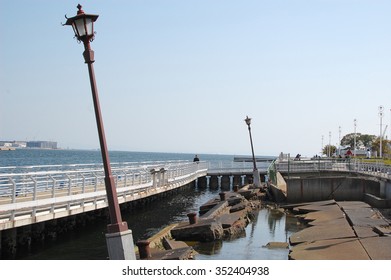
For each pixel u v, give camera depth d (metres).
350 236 15.66
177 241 17.47
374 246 13.78
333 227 17.89
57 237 20.69
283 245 17.19
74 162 86.88
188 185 49.72
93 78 10.34
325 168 47.06
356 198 30.38
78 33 10.22
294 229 21.20
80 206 20.41
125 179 26.11
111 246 10.18
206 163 56.69
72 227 22.00
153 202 35.94
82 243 19.67
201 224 18.66
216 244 17.83
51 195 19.25
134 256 10.42
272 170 38.59
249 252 16.20
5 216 16.22
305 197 30.94
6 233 16.59
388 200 26.08
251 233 20.36
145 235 22.83
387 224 18.05
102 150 10.32
